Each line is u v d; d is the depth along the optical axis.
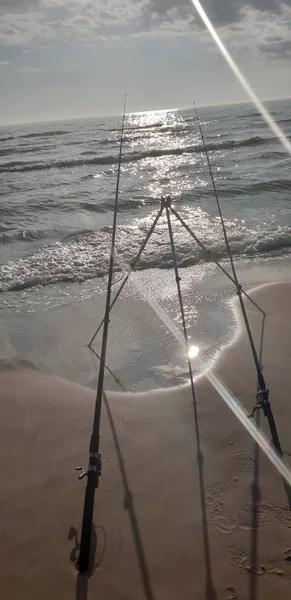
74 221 10.66
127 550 2.54
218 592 2.29
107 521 2.72
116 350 4.97
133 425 3.65
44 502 2.90
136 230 9.52
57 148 27.36
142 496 2.92
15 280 7.13
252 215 10.11
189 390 4.11
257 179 13.62
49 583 2.37
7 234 9.75
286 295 6.04
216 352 4.75
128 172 17.25
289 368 4.32
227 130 30.88
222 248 8.10
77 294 6.61
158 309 5.96
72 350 5.00
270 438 3.40
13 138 36.50
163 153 21.95
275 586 2.31
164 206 3.77
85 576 2.40
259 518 2.72
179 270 7.37
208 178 14.66
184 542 2.58
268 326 5.22
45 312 6.07
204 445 3.38
